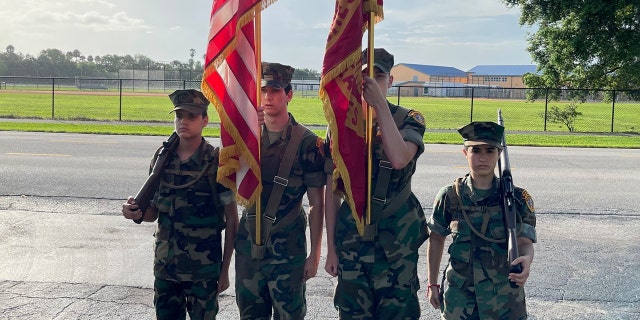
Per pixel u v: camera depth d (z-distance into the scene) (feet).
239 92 12.57
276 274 12.57
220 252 13.30
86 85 301.02
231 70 12.71
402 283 12.09
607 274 20.81
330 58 11.59
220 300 18.03
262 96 12.75
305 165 12.71
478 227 11.94
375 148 12.09
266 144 12.91
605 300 18.37
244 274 12.75
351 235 12.16
